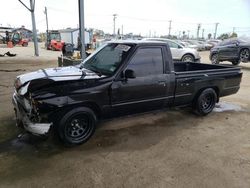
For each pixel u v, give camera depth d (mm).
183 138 4590
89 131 4234
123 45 4641
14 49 32156
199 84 5449
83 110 4027
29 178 3242
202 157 3912
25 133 4512
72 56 11969
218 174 3455
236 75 6164
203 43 36781
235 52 14055
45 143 4184
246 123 5469
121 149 4082
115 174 3385
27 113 3824
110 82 4191
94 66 4758
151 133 4758
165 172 3467
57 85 3811
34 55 22484
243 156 3992
